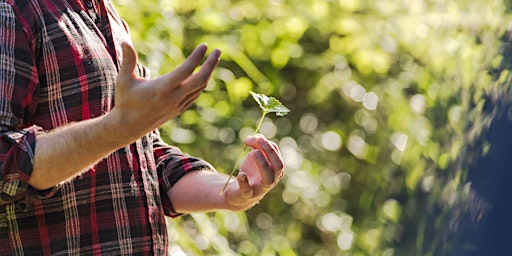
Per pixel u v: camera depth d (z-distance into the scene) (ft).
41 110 7.07
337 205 21.11
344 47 21.52
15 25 6.92
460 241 5.49
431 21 20.94
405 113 19.44
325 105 21.68
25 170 6.50
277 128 21.33
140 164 7.45
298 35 20.17
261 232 19.98
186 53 17.90
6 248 7.11
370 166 20.90
